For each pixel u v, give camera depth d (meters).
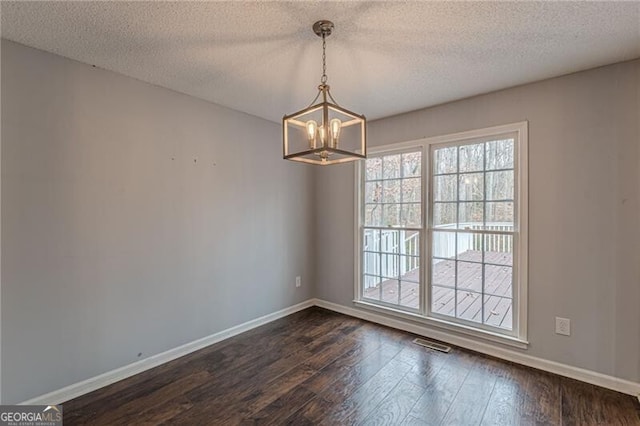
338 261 4.03
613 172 2.30
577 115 2.43
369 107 3.22
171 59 2.27
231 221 3.32
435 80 2.60
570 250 2.46
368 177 3.79
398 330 3.41
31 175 2.08
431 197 3.25
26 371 2.07
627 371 2.26
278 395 2.26
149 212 2.68
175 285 2.86
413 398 2.21
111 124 2.45
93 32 1.91
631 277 2.24
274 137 3.76
